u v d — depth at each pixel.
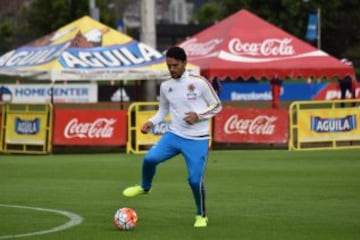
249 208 22.64
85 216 21.17
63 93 70.50
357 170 33.25
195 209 22.41
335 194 25.70
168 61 19.03
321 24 118.75
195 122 18.92
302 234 18.33
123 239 17.62
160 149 19.20
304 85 72.25
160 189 26.98
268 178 30.41
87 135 42.66
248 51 49.28
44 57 44.84
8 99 63.69
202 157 19.00
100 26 47.19
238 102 71.44
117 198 24.84
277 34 50.53
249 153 42.09
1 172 33.12
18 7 157.12
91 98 71.50
